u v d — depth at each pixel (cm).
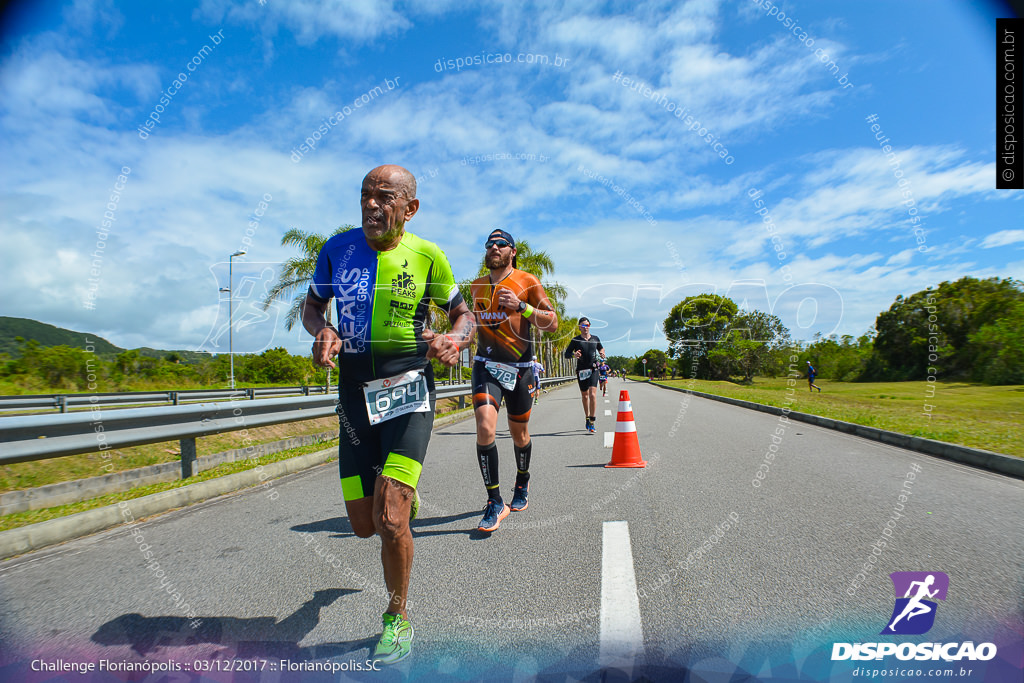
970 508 421
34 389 2262
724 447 754
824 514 406
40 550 364
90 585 303
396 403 245
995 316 2838
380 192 239
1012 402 1528
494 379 416
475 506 459
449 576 305
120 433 503
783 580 284
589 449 759
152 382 2416
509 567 315
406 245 257
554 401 2044
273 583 304
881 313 3459
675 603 261
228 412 630
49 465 579
